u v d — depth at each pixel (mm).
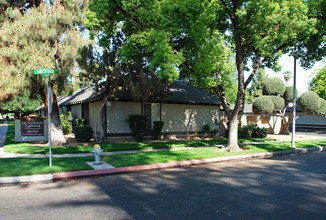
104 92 14875
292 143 15219
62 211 5004
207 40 12891
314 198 5918
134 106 17359
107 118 16328
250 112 35125
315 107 22094
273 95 24156
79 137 15016
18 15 11891
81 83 13922
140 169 8992
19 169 8062
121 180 7523
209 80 12867
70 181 7430
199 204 5414
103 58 12953
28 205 5355
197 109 20484
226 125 22453
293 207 5305
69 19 12695
